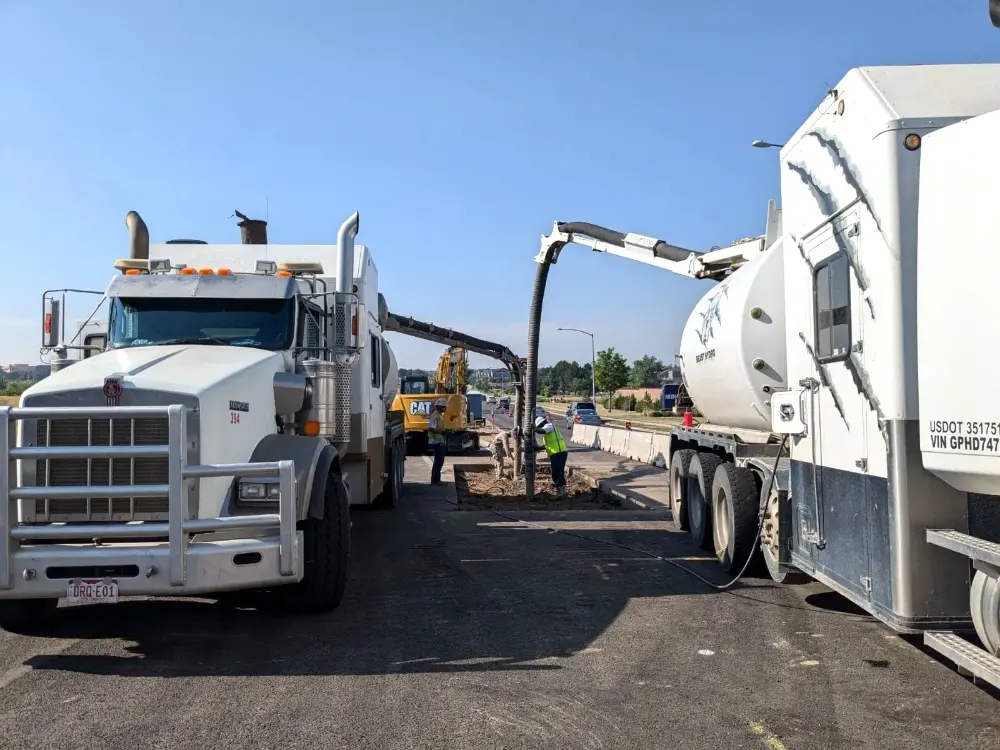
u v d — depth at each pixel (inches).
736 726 175.0
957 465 169.0
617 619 262.2
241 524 215.3
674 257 468.8
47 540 217.9
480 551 388.8
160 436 220.5
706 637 241.9
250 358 272.5
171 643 233.9
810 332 239.8
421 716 179.9
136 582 207.0
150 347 287.1
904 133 184.2
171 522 208.4
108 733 170.1
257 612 270.1
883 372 188.5
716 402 373.1
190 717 178.7
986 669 160.4
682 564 355.9
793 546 264.7
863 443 202.2
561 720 177.9
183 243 417.1
